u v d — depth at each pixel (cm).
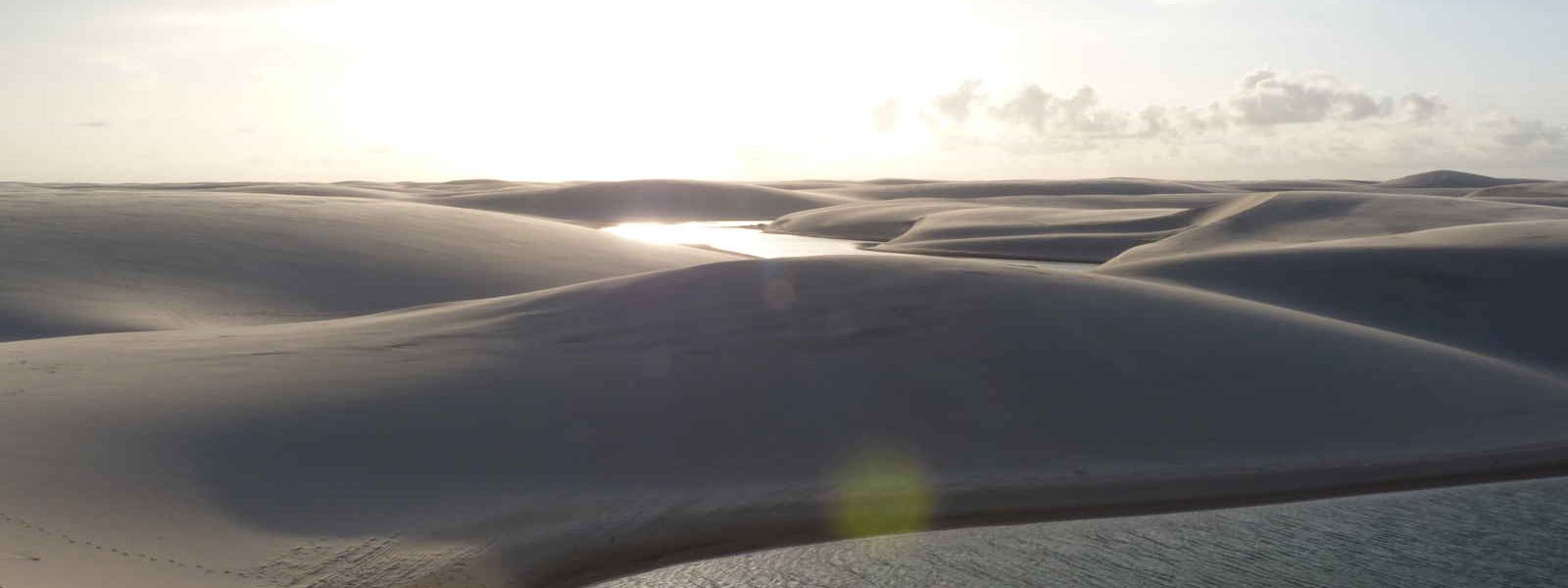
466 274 3806
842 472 1573
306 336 2128
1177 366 1936
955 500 1516
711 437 1656
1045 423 1733
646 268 4344
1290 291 3067
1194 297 2366
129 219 3922
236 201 4694
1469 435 1789
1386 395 1900
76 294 3028
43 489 1302
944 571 1325
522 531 1364
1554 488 1622
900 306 2122
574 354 1964
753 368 1878
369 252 3888
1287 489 1595
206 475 1411
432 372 1834
